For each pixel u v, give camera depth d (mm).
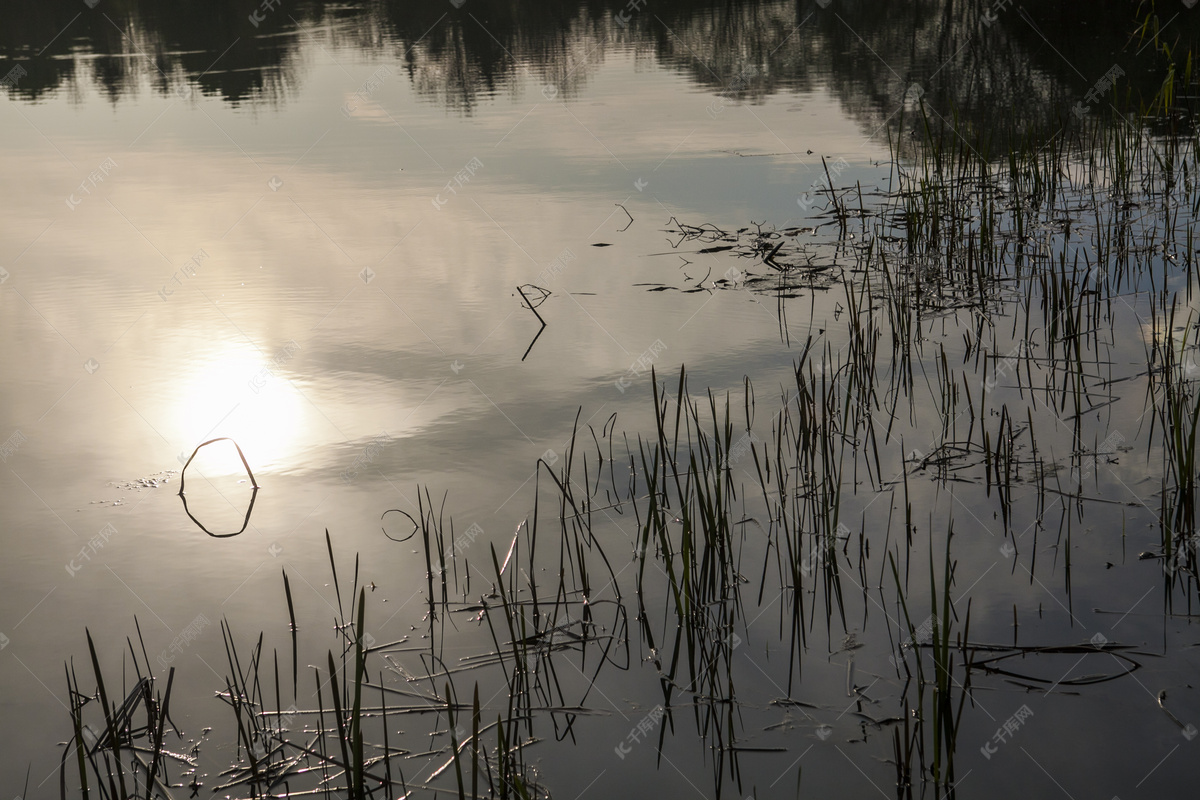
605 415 5094
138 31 20266
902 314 6262
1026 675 3186
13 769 2994
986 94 12414
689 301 6680
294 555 4031
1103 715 3012
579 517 4230
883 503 4211
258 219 8680
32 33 20312
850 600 3627
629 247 7801
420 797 2846
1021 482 4277
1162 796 2719
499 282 7117
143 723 3174
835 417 4891
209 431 5070
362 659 2730
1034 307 6336
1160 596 3508
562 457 4695
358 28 20047
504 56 17312
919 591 3641
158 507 4398
